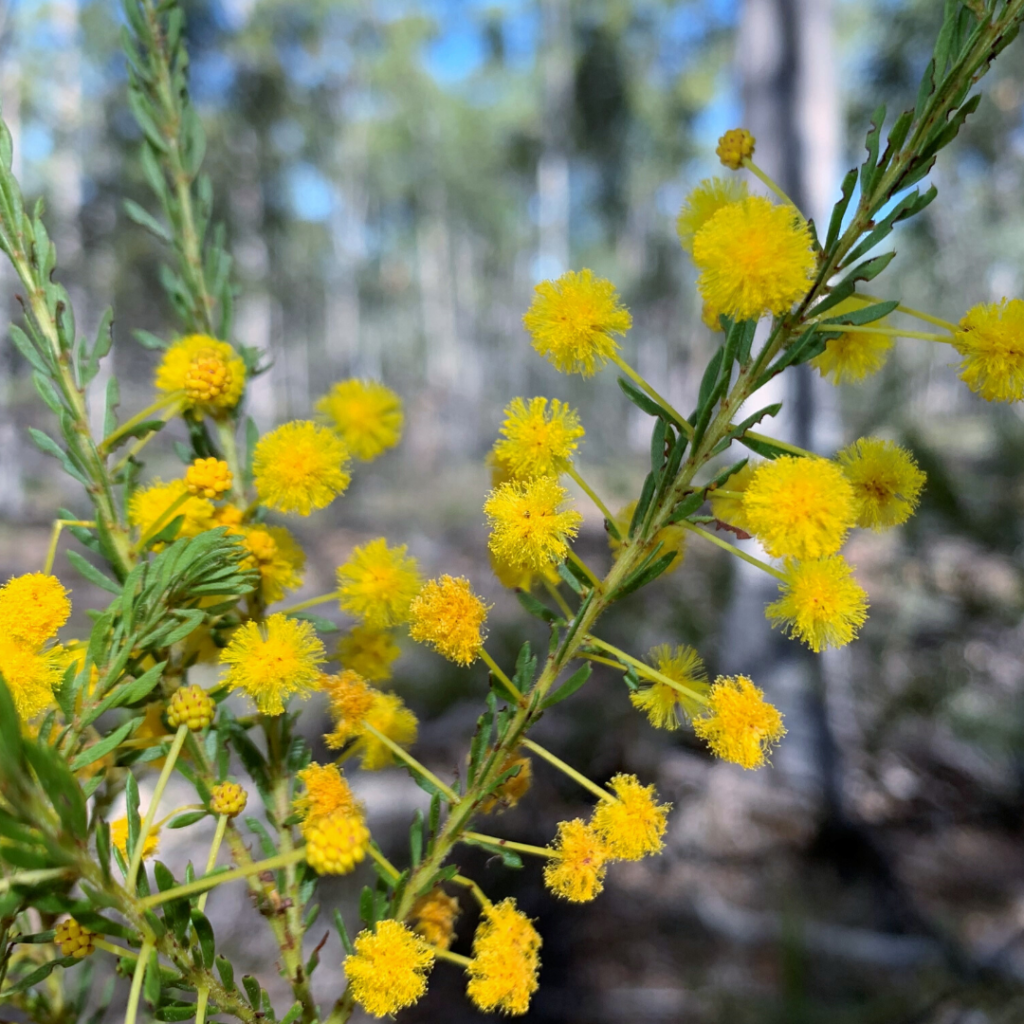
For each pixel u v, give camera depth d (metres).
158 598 0.56
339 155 25.31
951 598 3.77
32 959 0.76
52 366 0.63
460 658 0.61
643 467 7.27
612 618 5.34
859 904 3.96
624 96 19.98
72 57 15.07
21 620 0.51
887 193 0.54
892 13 9.16
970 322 0.59
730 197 0.70
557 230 20.77
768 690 4.84
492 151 28.50
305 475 0.66
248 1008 0.52
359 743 0.69
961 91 0.52
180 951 0.49
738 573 5.01
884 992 2.90
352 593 0.68
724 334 0.61
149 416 0.78
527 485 0.62
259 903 0.61
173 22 0.86
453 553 10.82
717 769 5.07
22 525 12.07
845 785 4.62
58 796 0.39
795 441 4.64
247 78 15.52
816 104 5.05
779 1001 2.44
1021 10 0.51
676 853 4.52
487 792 0.59
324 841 0.50
